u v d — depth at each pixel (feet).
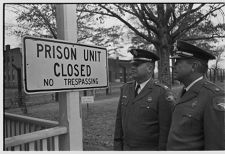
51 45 7.65
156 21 21.13
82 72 8.68
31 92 7.05
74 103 8.36
